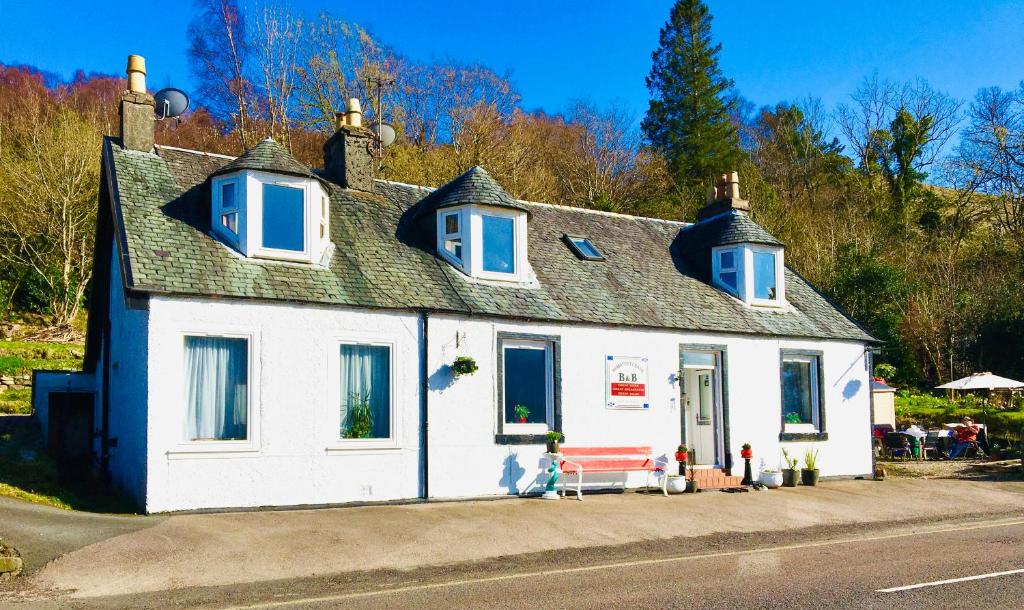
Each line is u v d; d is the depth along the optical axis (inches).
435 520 502.0
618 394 671.8
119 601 314.2
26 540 391.9
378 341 567.5
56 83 1699.1
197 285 504.7
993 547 457.4
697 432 741.9
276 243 562.9
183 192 590.6
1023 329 1283.2
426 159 1508.4
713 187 907.4
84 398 697.0
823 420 792.3
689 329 711.7
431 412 580.7
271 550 408.8
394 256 626.8
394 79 1614.2
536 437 625.3
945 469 872.9
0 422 697.0
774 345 771.4
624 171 1887.3
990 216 1732.3
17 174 1251.8
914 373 1352.1
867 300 1375.5
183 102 665.0
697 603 314.7
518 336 628.1
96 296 711.7
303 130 1529.3
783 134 2169.0
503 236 669.3
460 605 311.1
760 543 479.8
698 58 2105.1
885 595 328.2
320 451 536.1
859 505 641.6
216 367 513.0
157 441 483.2
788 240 1592.0
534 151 1788.9
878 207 1916.8
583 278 716.0
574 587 347.3
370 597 326.3
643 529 512.1
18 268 1242.0
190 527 442.3
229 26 1478.8
